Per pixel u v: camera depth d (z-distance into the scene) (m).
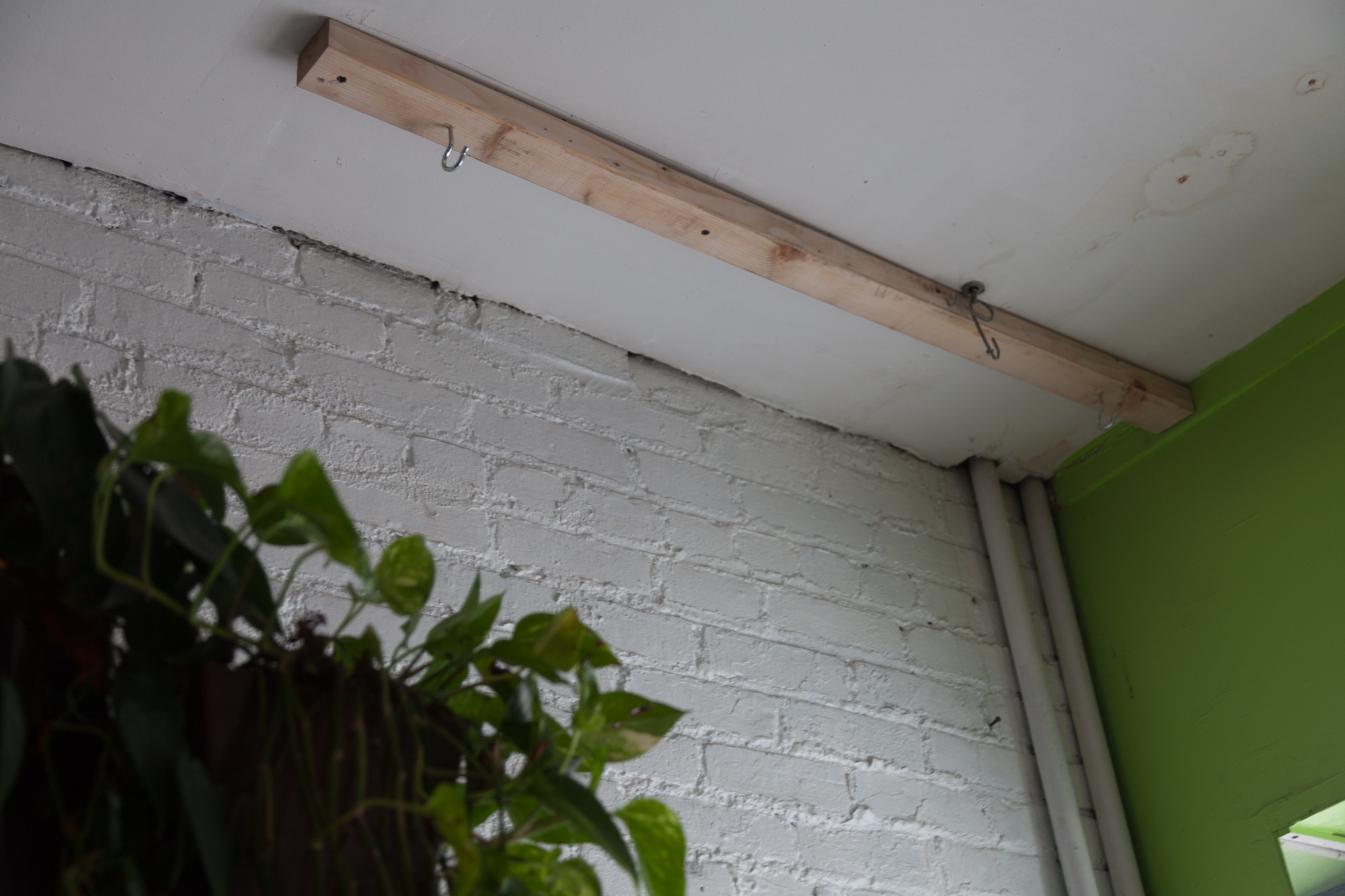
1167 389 2.08
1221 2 1.49
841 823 1.70
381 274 1.73
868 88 1.55
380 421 1.60
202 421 1.44
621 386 1.90
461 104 1.44
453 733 0.68
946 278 1.86
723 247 1.67
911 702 1.92
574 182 1.55
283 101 1.50
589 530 1.71
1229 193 1.77
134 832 0.55
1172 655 2.03
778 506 1.97
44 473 0.57
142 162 1.55
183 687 0.61
